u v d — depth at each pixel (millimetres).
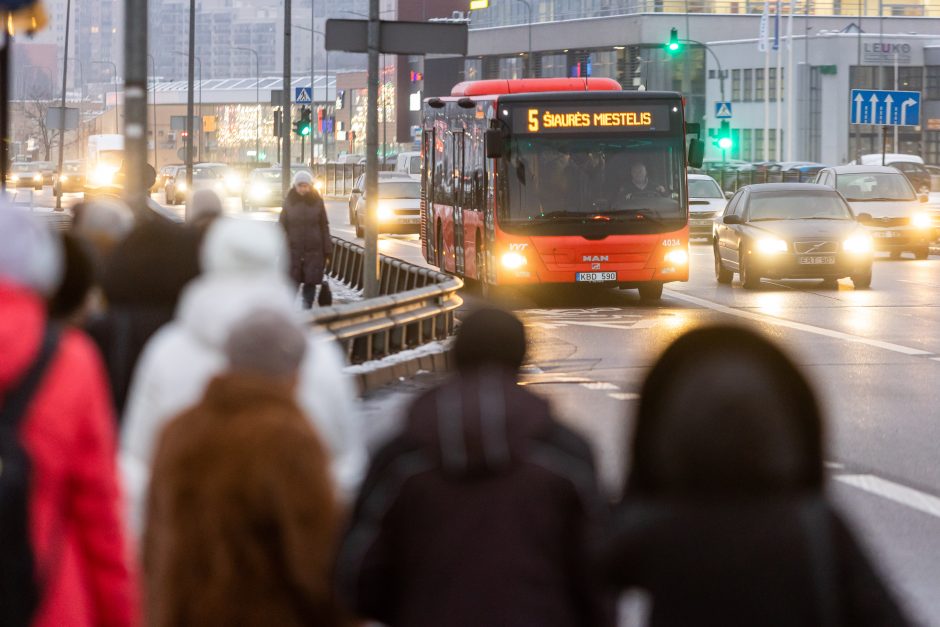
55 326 8789
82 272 10672
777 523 6711
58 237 10648
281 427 9883
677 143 58062
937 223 98000
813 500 6828
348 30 45969
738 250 65375
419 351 40656
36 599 8289
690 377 6895
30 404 8438
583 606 8758
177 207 164750
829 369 39000
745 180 164875
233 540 9781
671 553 6770
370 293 47875
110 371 14727
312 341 11680
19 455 8289
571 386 36406
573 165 57531
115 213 20938
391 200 112750
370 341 37781
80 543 8750
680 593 6758
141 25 26734
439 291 43188
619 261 57562
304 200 50625
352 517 8797
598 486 8820
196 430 9969
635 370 39312
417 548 8602
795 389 6898
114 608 8812
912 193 84188
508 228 57250
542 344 45219
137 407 12078
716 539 6727
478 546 8516
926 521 21500
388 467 8727
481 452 8547
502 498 8555
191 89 104438
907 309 54969
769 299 59781
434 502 8578
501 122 57438
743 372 6816
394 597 8891
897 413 31891
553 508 8586
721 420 6715
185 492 9859
